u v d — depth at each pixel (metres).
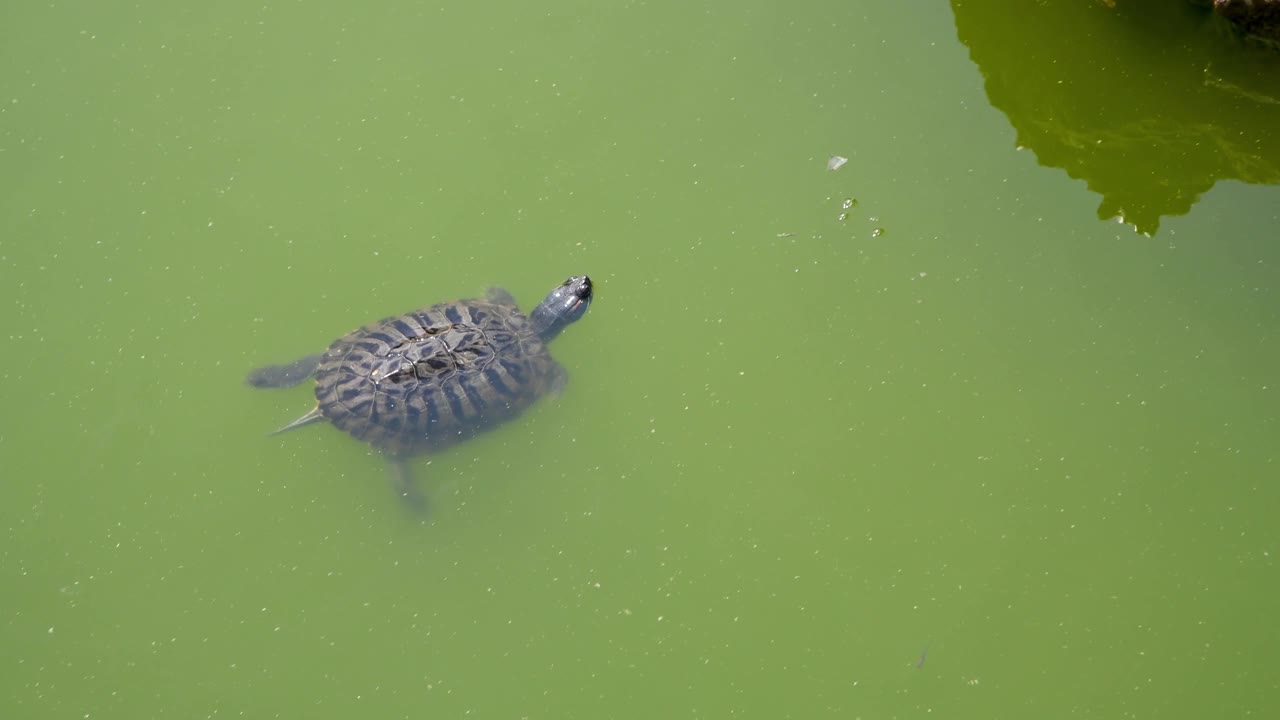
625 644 3.30
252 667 3.29
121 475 3.35
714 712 3.27
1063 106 3.46
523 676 3.29
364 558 3.33
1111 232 3.41
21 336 3.38
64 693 3.28
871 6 3.54
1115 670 3.28
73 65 3.51
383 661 3.29
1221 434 3.35
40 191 3.44
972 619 3.30
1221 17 3.43
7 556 3.32
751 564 3.33
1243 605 3.29
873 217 3.43
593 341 3.41
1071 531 3.33
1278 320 3.37
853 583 3.32
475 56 3.52
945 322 3.39
